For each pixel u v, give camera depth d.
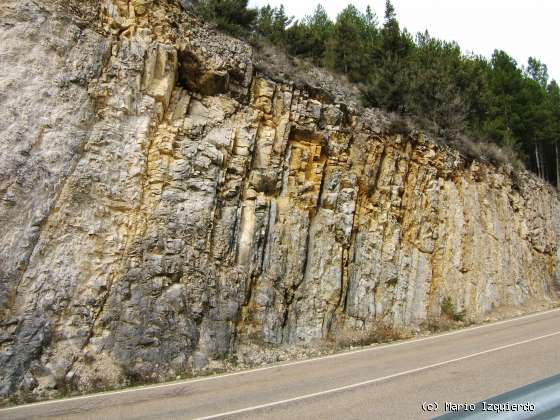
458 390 7.64
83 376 9.66
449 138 22.72
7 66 11.11
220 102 14.90
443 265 19.50
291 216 15.27
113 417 7.16
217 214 13.58
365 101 20.61
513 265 22.77
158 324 11.16
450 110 23.34
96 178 11.68
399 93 21.12
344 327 15.16
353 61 25.56
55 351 9.73
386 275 17.22
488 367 9.38
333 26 32.06
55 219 10.77
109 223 11.60
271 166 15.22
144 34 13.66
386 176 18.77
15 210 10.20
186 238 12.55
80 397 8.73
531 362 9.62
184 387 9.34
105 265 11.16
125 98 12.73
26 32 11.62
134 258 11.58
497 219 22.97
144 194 12.43
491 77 35.56
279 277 14.28
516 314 20.39
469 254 20.59
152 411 7.43
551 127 34.84
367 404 7.09
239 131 14.89
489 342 12.98
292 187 15.66
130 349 10.56
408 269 18.20
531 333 14.21
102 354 10.25
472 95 28.73
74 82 11.96
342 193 16.94
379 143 18.88
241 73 15.49
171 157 13.16
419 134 20.62
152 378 10.23
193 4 17.62
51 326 9.91
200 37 15.05
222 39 15.77
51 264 10.38
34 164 10.73
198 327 11.95
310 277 15.09
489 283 20.72
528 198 26.81
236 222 13.91
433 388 7.87
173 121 13.68
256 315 13.36
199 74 14.59
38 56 11.59
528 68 47.53
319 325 14.52
